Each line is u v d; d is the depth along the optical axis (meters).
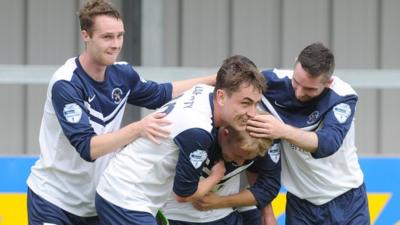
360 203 12.22
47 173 11.44
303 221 12.26
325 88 11.59
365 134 20.05
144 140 10.77
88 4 10.91
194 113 10.45
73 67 11.05
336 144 11.32
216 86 10.56
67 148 11.27
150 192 10.85
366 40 19.84
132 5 18.83
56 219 11.37
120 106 11.52
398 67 19.89
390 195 14.76
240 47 19.70
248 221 12.41
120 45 10.97
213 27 19.58
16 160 14.63
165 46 19.50
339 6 19.77
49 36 19.47
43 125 11.52
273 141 11.32
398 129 20.02
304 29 19.77
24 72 15.23
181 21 19.48
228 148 10.94
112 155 11.44
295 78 11.28
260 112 11.02
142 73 15.27
